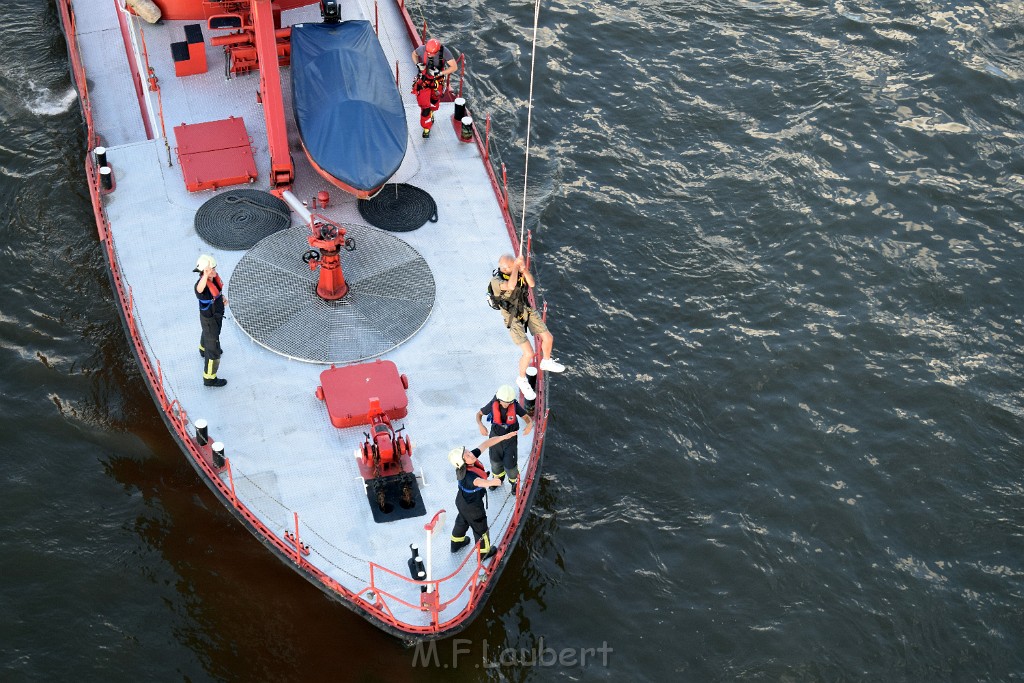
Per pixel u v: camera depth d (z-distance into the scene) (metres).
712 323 22.62
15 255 22.69
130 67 24.31
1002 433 21.03
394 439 17.30
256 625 17.48
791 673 17.47
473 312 19.91
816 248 24.11
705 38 29.20
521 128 26.55
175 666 17.02
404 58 25.05
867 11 30.00
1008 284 23.67
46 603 17.64
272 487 17.14
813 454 20.47
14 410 20.11
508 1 29.91
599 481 19.92
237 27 23.66
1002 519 19.69
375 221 21.14
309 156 20.69
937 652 17.84
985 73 28.27
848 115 27.19
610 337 22.28
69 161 24.75
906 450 20.61
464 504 15.99
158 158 21.80
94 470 19.39
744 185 25.48
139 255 20.09
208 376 18.19
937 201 25.34
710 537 19.14
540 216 24.48
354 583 16.16
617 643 17.73
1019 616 18.36
